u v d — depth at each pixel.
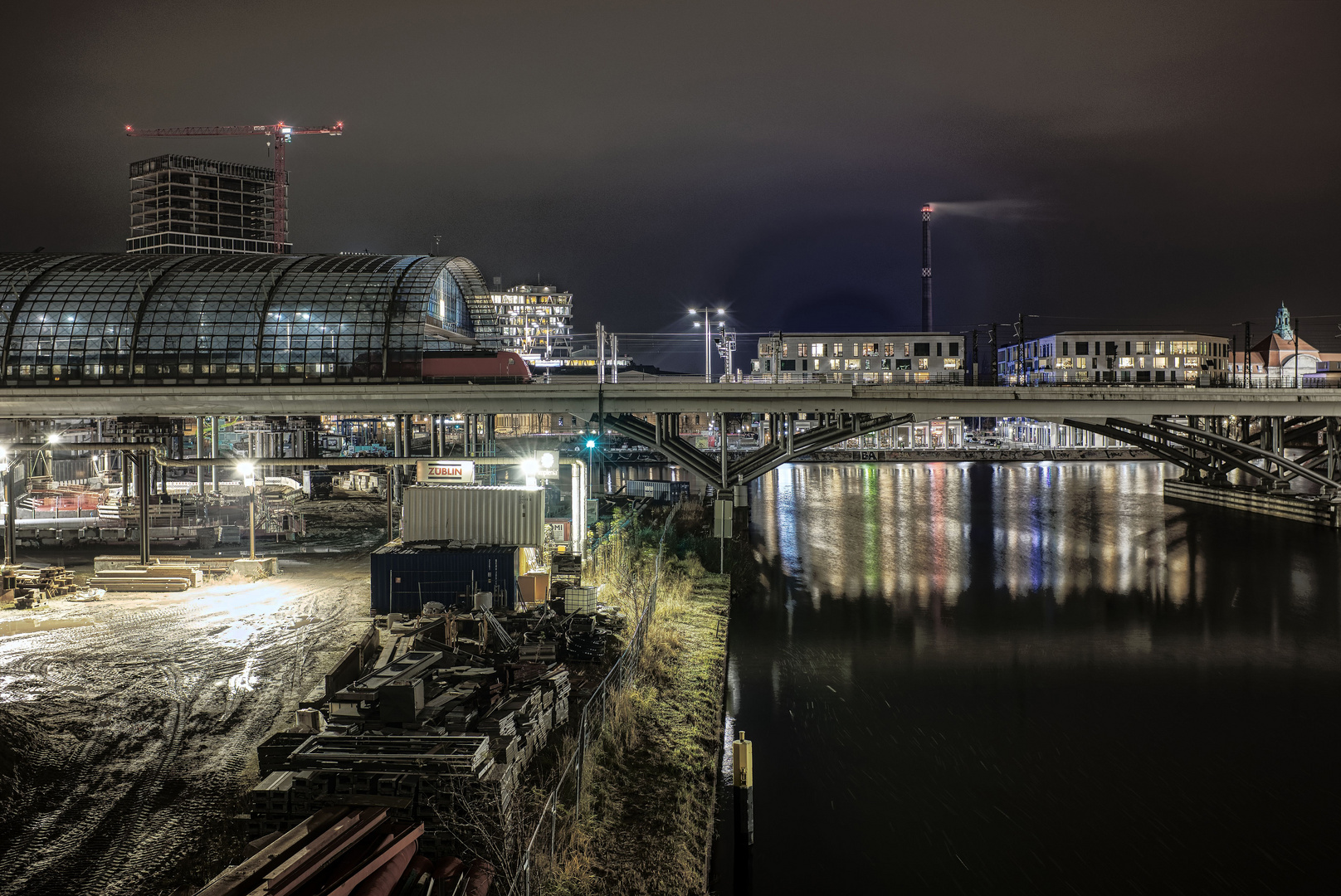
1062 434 169.88
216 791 20.50
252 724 24.67
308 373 71.88
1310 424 83.56
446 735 19.77
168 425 78.38
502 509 41.69
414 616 37.25
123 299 73.06
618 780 22.53
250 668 29.97
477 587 38.06
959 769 28.55
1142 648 41.91
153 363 71.56
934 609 49.41
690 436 157.50
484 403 66.62
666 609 41.22
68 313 72.12
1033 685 36.53
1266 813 25.77
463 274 94.19
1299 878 22.45
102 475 86.38
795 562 62.97
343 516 73.94
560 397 66.50
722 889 21.69
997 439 184.88
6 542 46.72
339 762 18.56
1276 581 56.62
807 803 26.19
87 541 58.44
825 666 38.97
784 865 22.83
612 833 19.81
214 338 71.94
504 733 21.22
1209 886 22.12
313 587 44.66
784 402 67.56
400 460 51.22
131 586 43.03
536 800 19.92
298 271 76.62
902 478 125.12
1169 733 31.53
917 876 22.41
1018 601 51.19
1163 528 78.12
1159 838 24.42
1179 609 49.38
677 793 22.33
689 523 68.19
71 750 22.83
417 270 76.69
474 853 16.61
